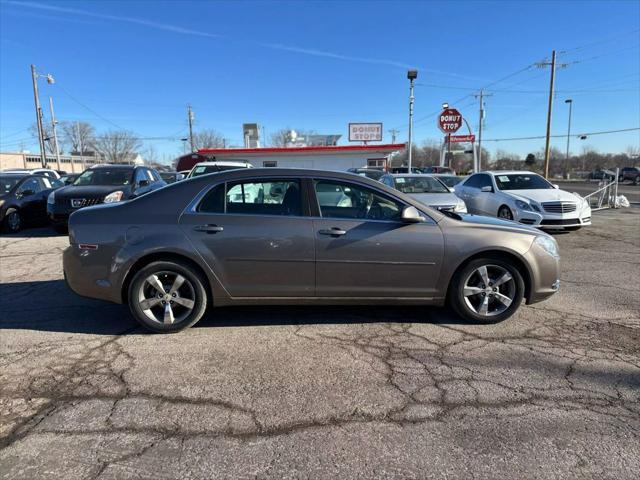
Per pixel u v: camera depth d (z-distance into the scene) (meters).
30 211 11.30
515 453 2.52
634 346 3.98
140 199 4.27
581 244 9.12
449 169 27.98
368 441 2.62
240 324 4.47
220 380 3.35
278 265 4.18
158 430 2.73
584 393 3.18
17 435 2.66
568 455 2.50
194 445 2.58
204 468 2.39
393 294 4.32
